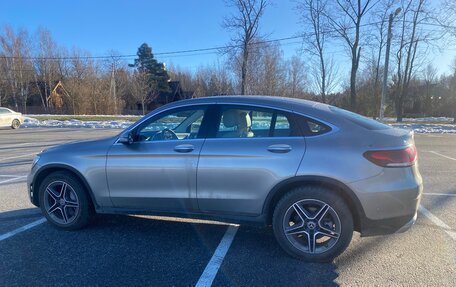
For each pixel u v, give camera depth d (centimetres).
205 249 369
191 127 384
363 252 360
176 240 394
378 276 311
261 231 422
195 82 6881
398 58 2977
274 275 314
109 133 1858
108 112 4825
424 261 339
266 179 339
